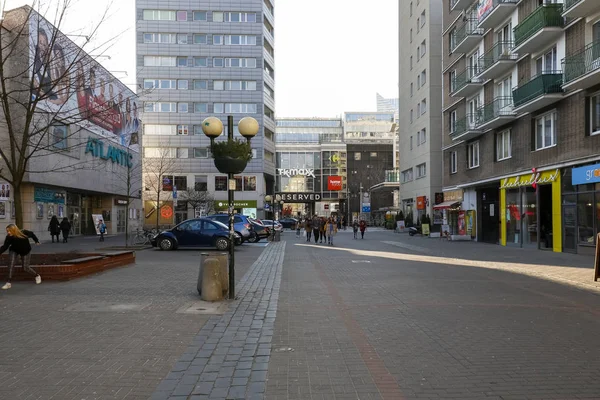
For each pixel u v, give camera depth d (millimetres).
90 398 4430
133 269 14453
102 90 34781
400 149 54344
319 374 5102
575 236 19969
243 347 6129
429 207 43219
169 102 59875
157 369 5250
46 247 23891
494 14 25703
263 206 60594
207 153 60219
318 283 11906
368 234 46688
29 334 6672
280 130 115062
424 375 5059
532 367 5316
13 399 4391
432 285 11578
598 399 4410
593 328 7176
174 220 55469
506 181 26047
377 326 7273
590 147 18672
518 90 22688
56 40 13102
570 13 18656
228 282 9953
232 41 60688
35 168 26594
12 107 21688
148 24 59938
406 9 50969
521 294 10344
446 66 35250
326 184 90812
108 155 37375
